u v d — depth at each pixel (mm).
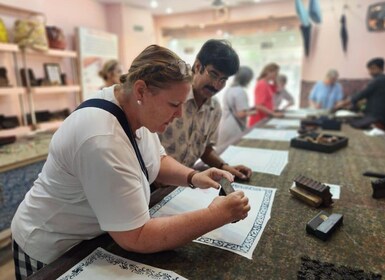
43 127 2969
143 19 4590
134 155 627
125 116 638
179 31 5043
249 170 1104
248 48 4727
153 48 596
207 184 842
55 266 589
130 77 589
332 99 3859
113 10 4270
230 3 4402
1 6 2738
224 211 622
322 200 841
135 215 563
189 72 593
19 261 782
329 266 568
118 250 646
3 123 2707
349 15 3947
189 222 592
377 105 2771
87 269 579
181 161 1214
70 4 3633
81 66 3645
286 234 695
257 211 816
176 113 622
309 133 1803
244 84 2648
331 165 1241
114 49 4164
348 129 2125
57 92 3346
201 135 1254
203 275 556
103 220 569
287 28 4355
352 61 4051
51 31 3039
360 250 628
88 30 3701
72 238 701
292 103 3770
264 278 544
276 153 1444
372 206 844
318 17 3633
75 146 558
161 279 547
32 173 1907
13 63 2893
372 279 532
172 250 633
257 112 2982
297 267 573
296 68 4543
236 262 593
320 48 4203
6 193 1746
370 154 1415
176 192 955
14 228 779
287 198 905
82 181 570
